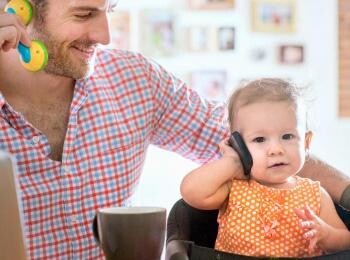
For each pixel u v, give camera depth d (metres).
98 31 1.28
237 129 1.25
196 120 1.52
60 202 1.32
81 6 1.24
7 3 1.30
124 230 0.90
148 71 1.50
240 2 3.47
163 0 3.44
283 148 1.20
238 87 1.28
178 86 1.54
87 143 1.37
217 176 1.18
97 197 1.37
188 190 1.18
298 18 3.53
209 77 3.46
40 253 1.29
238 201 1.18
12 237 0.70
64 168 1.33
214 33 3.46
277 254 1.15
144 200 3.41
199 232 1.20
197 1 3.44
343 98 3.55
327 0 3.53
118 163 1.40
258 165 1.20
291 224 1.17
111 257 0.92
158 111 1.50
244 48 3.48
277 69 3.51
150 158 3.42
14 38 1.15
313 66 3.54
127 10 3.43
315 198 1.21
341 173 1.30
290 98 1.23
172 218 1.17
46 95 1.34
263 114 1.21
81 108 1.38
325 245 1.14
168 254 1.00
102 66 1.45
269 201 1.19
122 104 1.44
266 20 3.49
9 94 1.33
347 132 3.55
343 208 1.25
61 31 1.26
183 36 3.46
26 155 1.29
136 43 3.44
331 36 3.54
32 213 1.29
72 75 1.29
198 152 1.54
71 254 1.33
